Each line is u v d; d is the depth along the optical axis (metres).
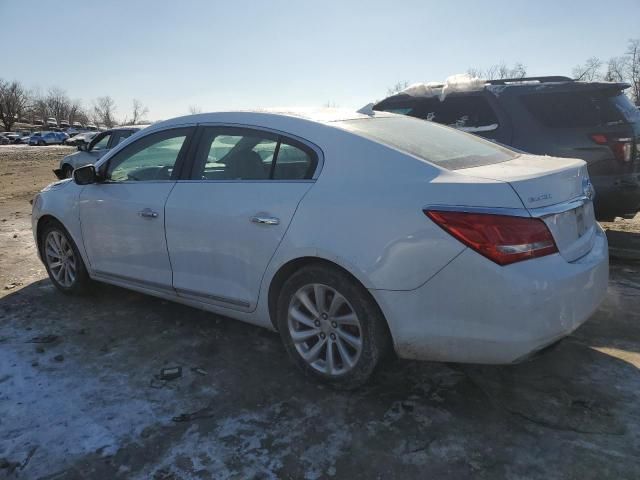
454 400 2.97
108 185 4.16
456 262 2.54
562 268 2.59
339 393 3.08
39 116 121.75
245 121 3.48
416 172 2.78
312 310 3.09
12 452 2.63
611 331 3.75
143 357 3.60
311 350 3.14
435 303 2.62
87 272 4.57
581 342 3.60
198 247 3.51
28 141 61.84
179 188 3.65
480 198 2.54
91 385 3.24
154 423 2.84
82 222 4.35
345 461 2.51
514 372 3.24
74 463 2.55
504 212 2.49
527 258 2.50
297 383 3.21
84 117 131.88
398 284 2.69
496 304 2.49
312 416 2.87
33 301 4.70
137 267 4.00
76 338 3.91
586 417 2.77
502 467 2.43
